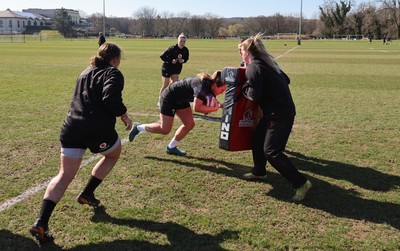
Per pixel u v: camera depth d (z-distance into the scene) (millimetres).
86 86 3678
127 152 6117
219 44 58812
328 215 4133
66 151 3678
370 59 27375
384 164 5703
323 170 5445
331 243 3586
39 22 154750
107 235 3693
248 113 4844
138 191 4656
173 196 4539
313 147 6512
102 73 3668
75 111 3664
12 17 142625
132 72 17594
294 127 7848
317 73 17922
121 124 7902
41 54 30656
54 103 9945
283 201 4457
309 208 4285
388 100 10945
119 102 3574
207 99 5109
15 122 7941
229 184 4918
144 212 4133
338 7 107500
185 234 3719
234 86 4684
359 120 8453
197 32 134625
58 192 3607
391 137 7133
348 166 5609
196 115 8109
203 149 6352
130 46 48094
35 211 4133
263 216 4094
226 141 4871
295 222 3975
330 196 4594
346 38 103812
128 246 3514
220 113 9281
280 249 3494
